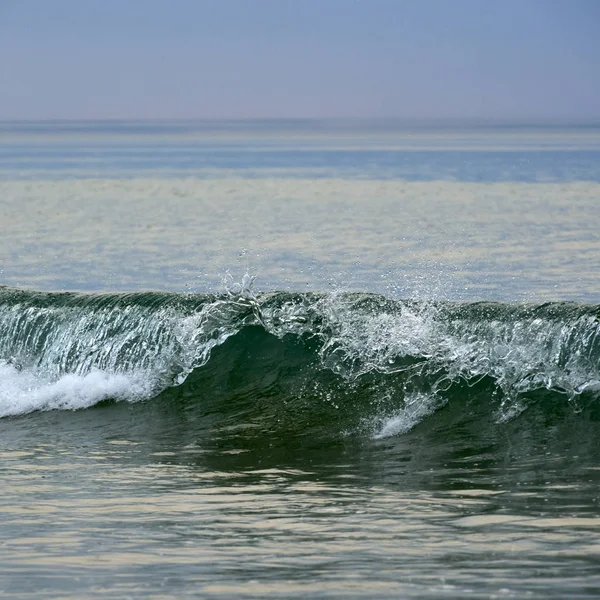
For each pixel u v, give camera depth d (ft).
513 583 80.23
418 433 132.87
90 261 324.19
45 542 92.73
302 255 330.95
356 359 153.38
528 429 131.23
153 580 82.64
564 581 80.28
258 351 159.74
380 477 113.29
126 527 96.89
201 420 144.56
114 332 169.68
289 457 123.75
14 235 402.11
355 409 143.54
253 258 325.62
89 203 561.43
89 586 81.51
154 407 152.66
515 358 145.59
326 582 81.66
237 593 79.61
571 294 255.09
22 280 290.56
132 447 131.23
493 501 102.58
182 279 288.71
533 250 334.44
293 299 166.09
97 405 156.04
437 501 103.24
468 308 155.53
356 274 290.15
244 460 122.93
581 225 407.64
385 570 83.97
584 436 127.34
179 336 165.37
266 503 104.12
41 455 128.36
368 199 564.71
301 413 144.15
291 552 88.99
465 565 84.58
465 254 328.08
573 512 97.91
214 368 159.74
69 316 174.60
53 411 154.20
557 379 141.38
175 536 93.91
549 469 114.21
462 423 135.33
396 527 95.20
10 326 176.96
